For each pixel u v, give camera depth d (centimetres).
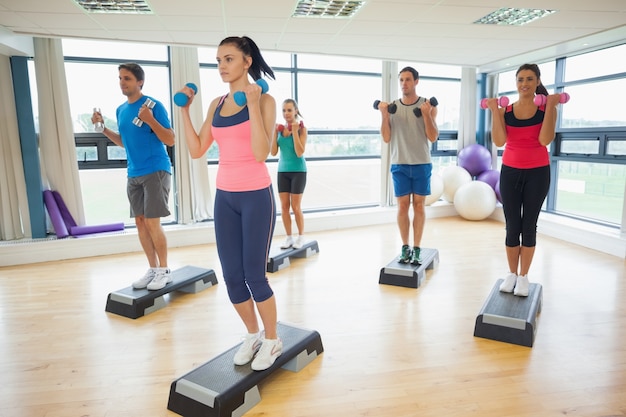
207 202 544
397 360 230
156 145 302
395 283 351
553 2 349
